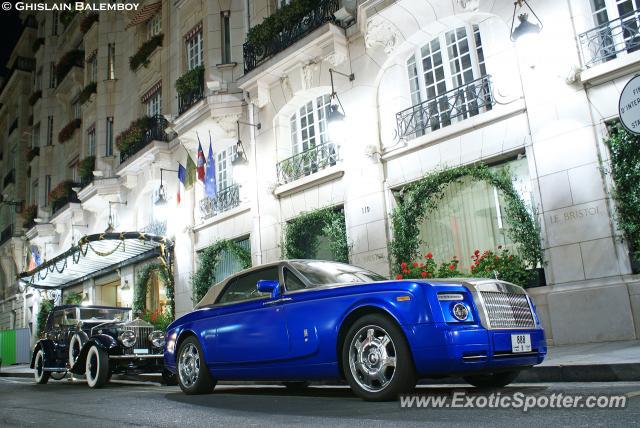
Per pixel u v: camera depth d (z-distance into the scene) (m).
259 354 5.88
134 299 20.83
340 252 12.69
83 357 10.35
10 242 35.03
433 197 11.45
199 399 6.30
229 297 6.64
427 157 11.45
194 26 19.14
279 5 15.87
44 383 12.12
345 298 5.17
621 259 8.41
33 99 34.41
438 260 11.25
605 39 9.09
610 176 8.66
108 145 24.14
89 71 27.06
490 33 10.91
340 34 13.05
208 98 15.95
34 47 35.66
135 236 17.64
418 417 3.93
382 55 12.56
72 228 26.77
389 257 11.66
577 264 8.81
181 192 18.98
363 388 4.86
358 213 12.44
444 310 4.57
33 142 34.44
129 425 4.50
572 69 9.07
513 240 9.89
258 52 15.10
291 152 15.10
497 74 10.66
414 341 4.53
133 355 9.84
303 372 5.45
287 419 4.26
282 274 6.00
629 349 6.77
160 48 21.25
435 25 11.73
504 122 10.23
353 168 12.71
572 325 8.66
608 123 8.88
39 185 31.33
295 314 5.56
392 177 12.05
